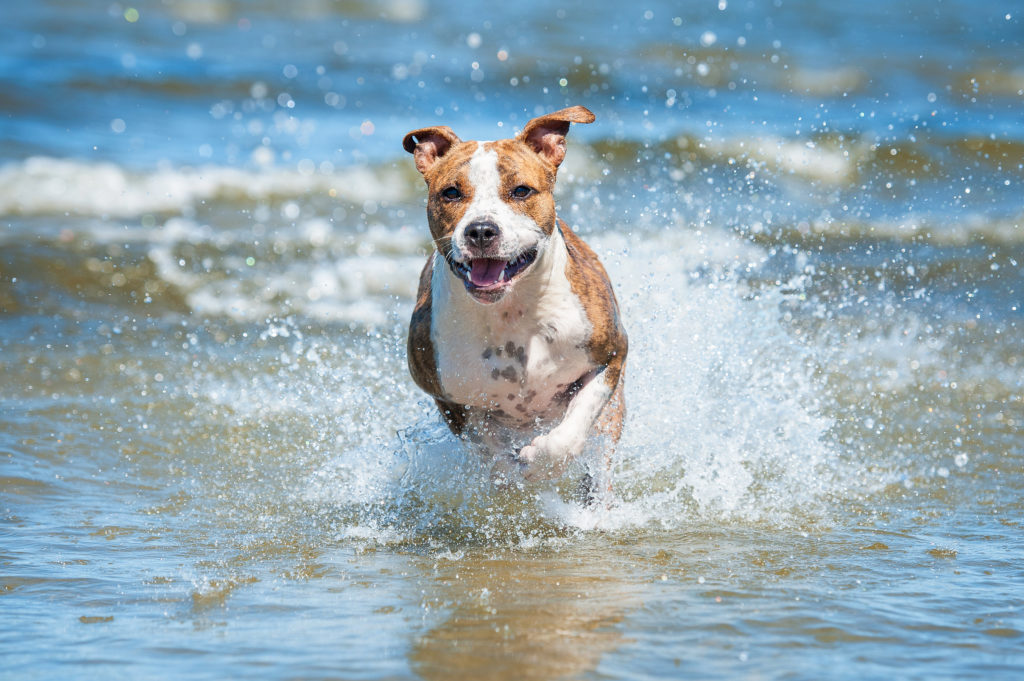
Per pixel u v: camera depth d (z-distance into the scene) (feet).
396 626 20.58
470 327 26.43
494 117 92.17
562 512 29.07
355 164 77.20
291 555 25.41
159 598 22.20
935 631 20.29
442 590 22.77
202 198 69.10
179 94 94.94
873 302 51.13
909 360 44.19
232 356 44.21
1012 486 31.30
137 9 130.62
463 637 19.97
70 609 21.50
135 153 77.20
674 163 79.30
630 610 21.39
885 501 29.94
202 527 27.61
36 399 38.40
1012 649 19.49
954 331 47.83
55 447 33.73
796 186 76.54
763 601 21.89
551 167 27.53
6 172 68.28
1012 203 73.46
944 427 36.70
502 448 28.94
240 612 21.39
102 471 32.01
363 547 26.27
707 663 18.76
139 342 45.83
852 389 40.57
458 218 25.61
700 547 26.03
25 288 50.88
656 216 63.87
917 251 60.13
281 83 99.66
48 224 61.36
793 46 132.05
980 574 23.70
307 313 50.19
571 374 27.27
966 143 87.25
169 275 54.03
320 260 58.13
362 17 133.80
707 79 112.16
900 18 158.30
